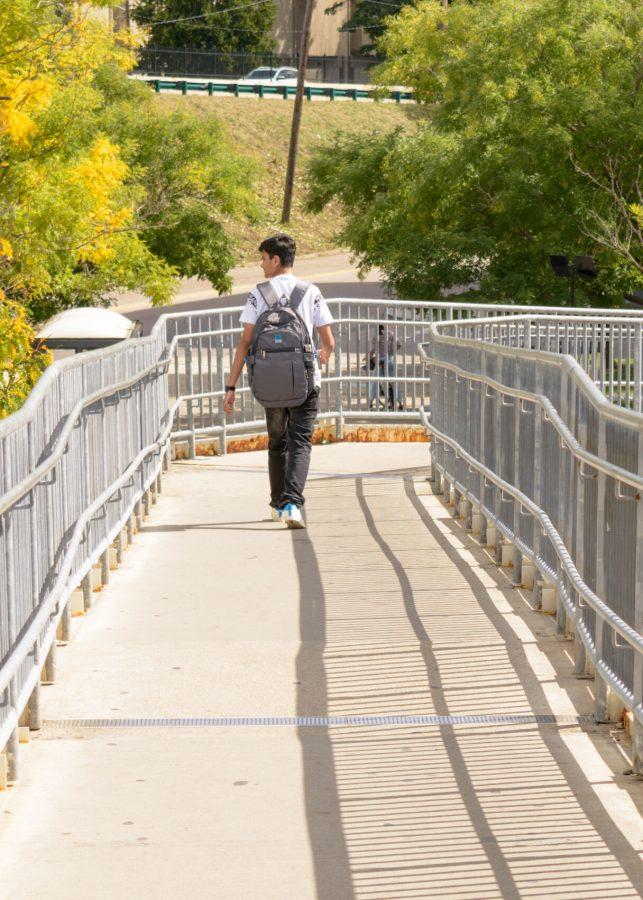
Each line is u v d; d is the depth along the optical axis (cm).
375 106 9425
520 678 756
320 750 641
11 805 571
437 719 685
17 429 605
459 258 3684
